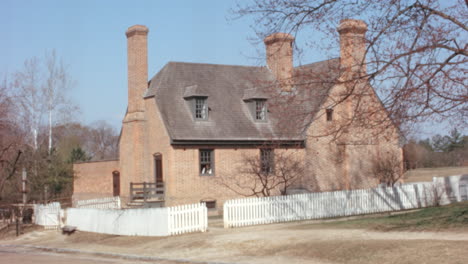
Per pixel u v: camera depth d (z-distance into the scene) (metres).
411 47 16.36
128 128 39.28
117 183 44.72
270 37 20.28
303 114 17.64
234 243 21.69
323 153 38.53
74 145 70.62
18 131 41.88
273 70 40.12
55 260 21.34
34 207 36.19
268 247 20.28
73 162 51.06
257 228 27.36
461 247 16.14
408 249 16.72
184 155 36.00
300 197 30.78
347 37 17.14
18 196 41.03
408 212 30.31
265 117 39.16
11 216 36.56
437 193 35.94
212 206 36.78
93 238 28.48
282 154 37.12
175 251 22.00
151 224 26.97
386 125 16.44
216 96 39.12
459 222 21.59
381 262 16.03
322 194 31.66
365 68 16.92
